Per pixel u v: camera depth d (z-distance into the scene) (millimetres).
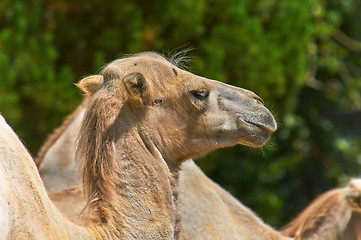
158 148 15812
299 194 53750
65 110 35656
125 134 15188
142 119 15562
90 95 17125
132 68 15992
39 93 35219
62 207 17672
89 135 15141
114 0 37094
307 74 44188
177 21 37375
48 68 35406
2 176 11789
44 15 37312
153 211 14875
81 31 37938
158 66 16312
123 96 15445
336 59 52656
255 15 40688
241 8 38594
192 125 16391
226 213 19953
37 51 35469
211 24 38938
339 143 54094
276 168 49219
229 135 16703
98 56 34250
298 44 40406
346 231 20641
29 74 35156
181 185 19344
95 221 14344
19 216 11922
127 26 37062
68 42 38094
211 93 16719
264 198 47500
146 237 14633
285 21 40219
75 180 20484
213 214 19594
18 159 12406
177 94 16234
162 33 37750
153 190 15031
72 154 20875
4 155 12133
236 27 38688
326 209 20906
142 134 15469
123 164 14961
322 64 52125
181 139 16266
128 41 37094
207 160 40875
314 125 54188
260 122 16953
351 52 57344
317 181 53812
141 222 14695
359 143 56031
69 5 37344
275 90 39156
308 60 46500
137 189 14883
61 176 20578
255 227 20328
